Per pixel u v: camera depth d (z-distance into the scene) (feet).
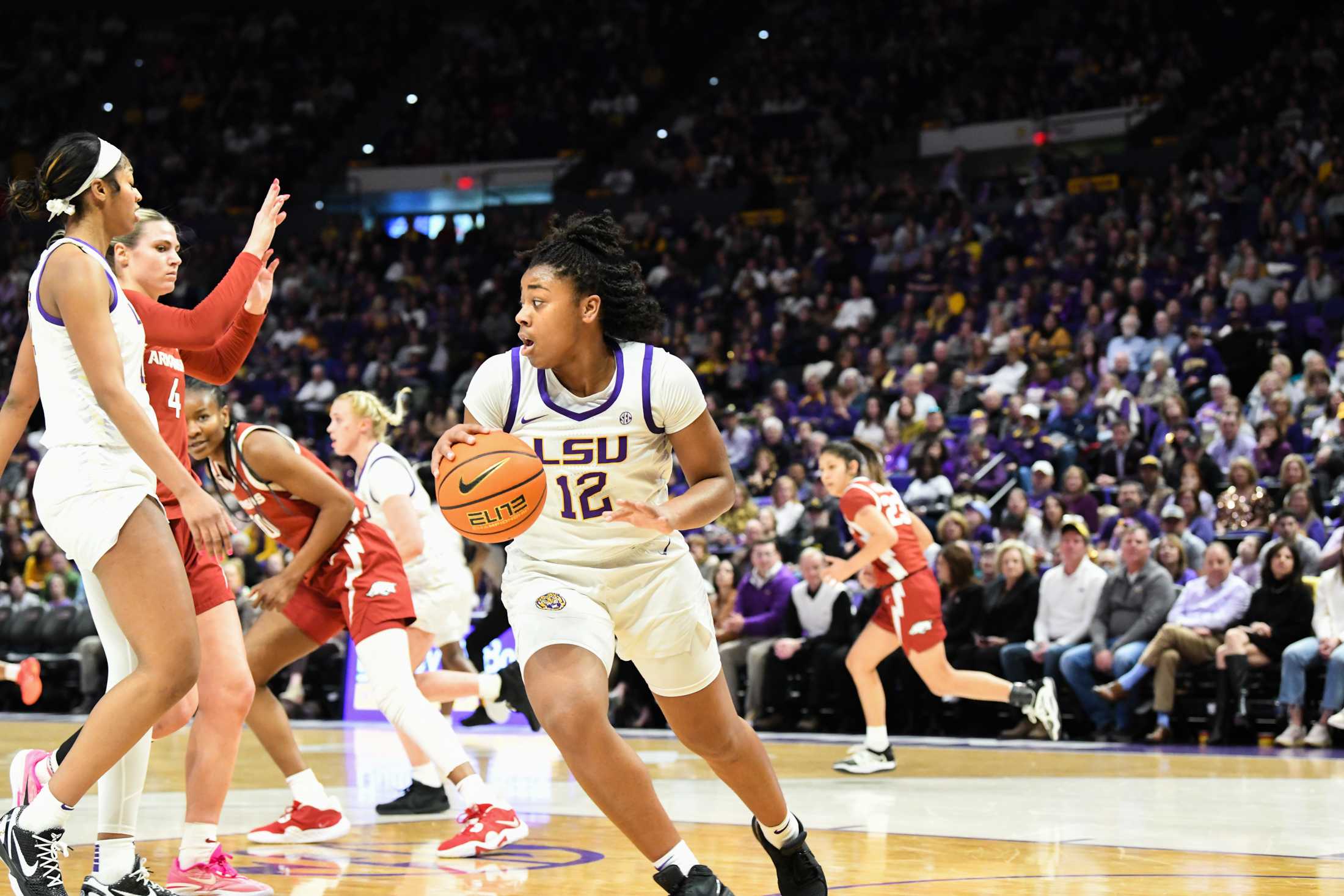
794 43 72.95
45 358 9.68
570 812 16.52
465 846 13.12
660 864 8.82
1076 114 61.05
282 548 39.50
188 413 13.35
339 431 16.80
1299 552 27.02
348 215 71.00
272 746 14.20
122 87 80.59
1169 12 63.46
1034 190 53.93
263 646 14.35
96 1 82.89
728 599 32.81
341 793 18.56
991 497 35.55
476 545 28.78
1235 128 55.88
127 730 9.31
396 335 56.90
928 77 67.36
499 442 9.27
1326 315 40.22
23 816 9.25
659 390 9.36
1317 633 26.32
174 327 10.46
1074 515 32.22
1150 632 27.78
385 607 14.28
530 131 73.05
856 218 56.75
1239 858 12.61
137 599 9.41
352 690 33.32
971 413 39.96
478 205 72.18
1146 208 49.21
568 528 9.51
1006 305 45.47
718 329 51.70
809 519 34.96
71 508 9.46
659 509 8.92
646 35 76.59
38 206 9.91
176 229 12.13
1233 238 48.01
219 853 11.72
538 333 9.24
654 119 73.67
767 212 62.08
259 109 77.87
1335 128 51.49
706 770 21.30
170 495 11.58
